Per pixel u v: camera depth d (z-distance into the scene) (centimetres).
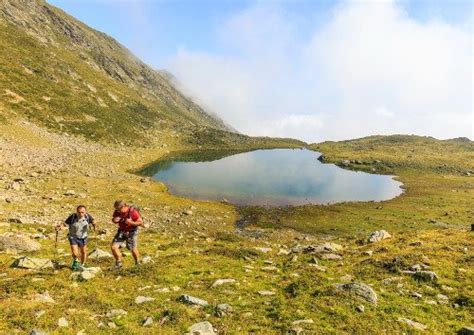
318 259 2364
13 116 10381
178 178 9594
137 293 1477
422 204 7462
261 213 6194
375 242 2912
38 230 2889
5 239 2156
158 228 4391
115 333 1092
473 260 2127
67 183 6078
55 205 4428
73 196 5262
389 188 10056
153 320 1209
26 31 18550
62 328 1080
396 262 2073
